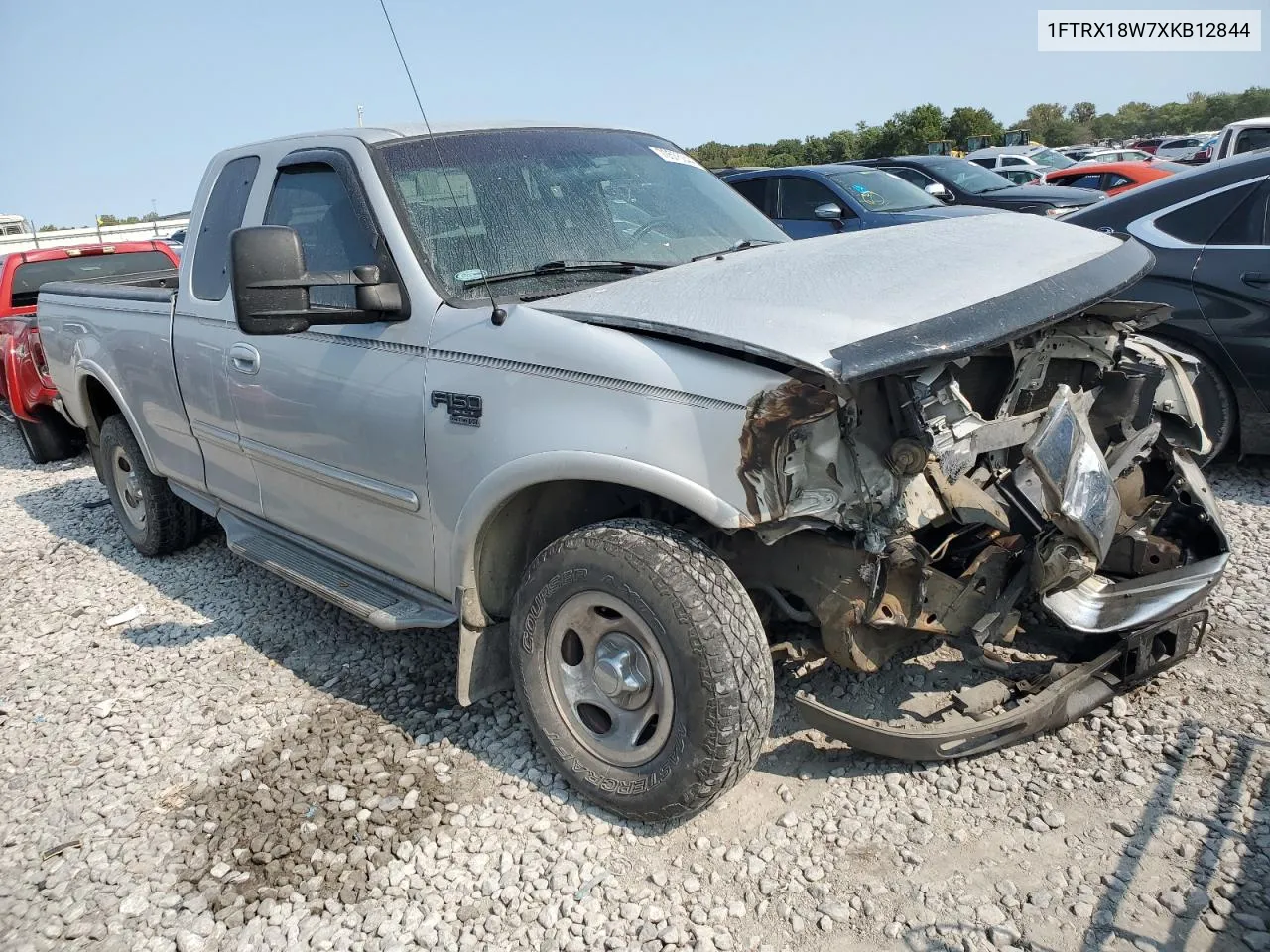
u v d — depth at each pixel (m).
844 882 2.55
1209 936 2.27
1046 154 26.00
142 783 3.31
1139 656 2.94
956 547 2.81
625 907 2.54
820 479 2.50
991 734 2.75
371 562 3.62
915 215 9.62
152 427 4.85
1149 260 3.35
